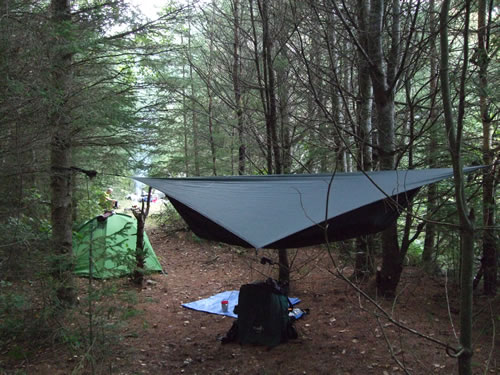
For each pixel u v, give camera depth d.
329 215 3.35
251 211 3.72
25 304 3.74
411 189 3.81
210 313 5.68
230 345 4.56
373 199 3.52
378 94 5.41
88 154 6.23
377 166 6.71
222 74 8.18
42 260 3.91
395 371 3.71
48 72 3.79
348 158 8.30
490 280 5.54
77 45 4.18
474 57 4.52
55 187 5.05
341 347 4.29
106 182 7.60
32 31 3.56
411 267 7.37
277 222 3.43
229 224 3.45
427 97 5.11
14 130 3.54
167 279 7.45
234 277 7.59
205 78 7.41
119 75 5.34
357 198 3.62
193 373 3.91
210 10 8.05
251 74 7.79
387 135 5.41
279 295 4.59
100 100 4.82
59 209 5.08
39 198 4.75
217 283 7.25
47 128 3.84
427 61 6.34
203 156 10.13
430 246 6.46
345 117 6.64
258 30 8.12
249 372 3.91
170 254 9.57
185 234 11.00
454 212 5.02
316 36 6.09
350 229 3.88
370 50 5.38
